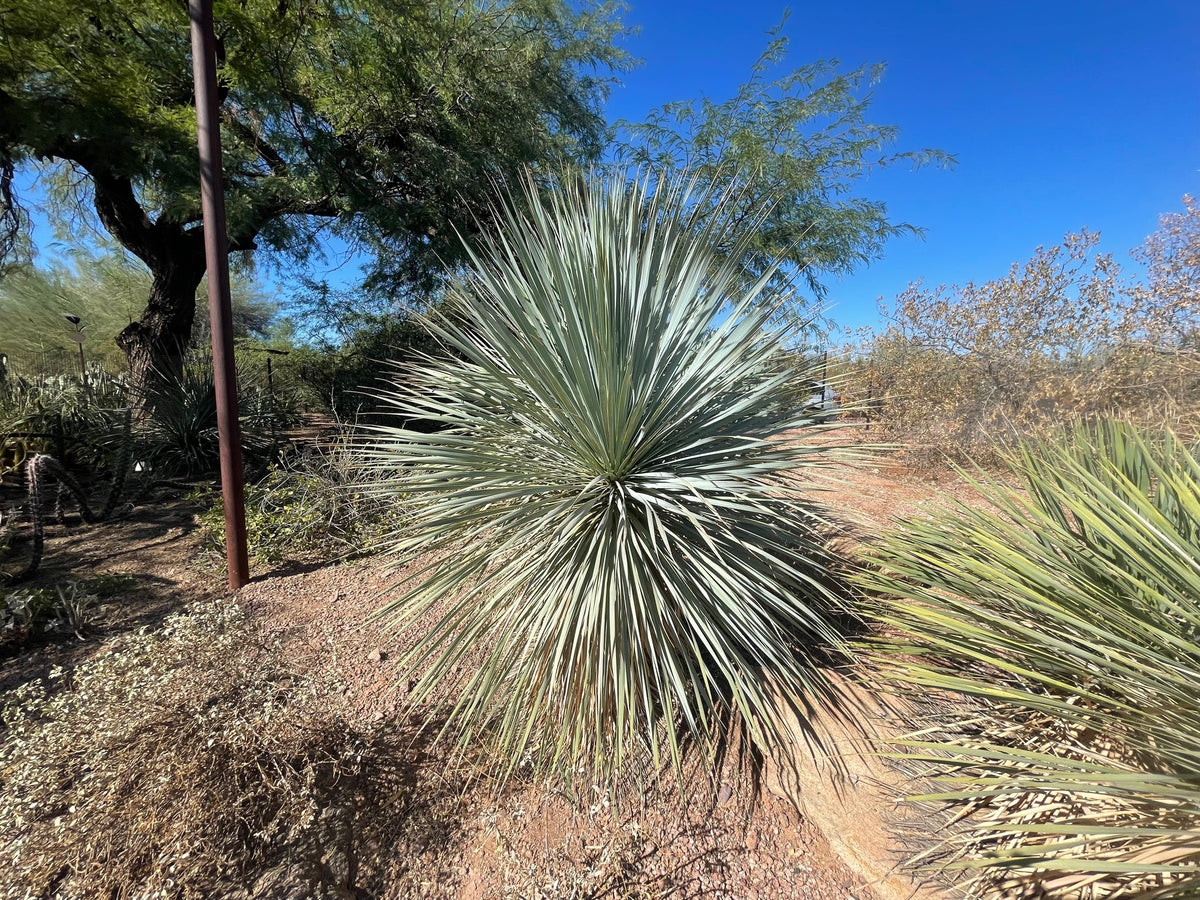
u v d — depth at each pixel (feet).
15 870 5.52
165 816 6.03
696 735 6.53
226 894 5.82
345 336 30.27
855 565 8.98
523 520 7.33
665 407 7.57
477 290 8.62
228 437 11.57
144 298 46.09
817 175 23.18
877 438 17.43
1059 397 16.29
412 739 7.61
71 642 10.00
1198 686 3.76
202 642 7.67
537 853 6.10
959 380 18.74
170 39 19.42
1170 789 3.51
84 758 6.36
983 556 6.09
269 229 25.44
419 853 6.28
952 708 6.31
